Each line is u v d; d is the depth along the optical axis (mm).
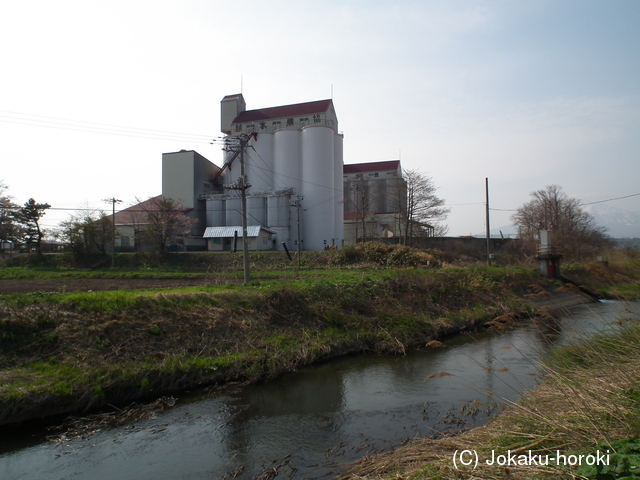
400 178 66312
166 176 56688
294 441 8406
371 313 18609
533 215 63656
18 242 41344
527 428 5938
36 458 7895
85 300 13336
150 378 11211
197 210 56281
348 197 78688
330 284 20125
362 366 13680
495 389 10586
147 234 42000
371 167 82500
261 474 7098
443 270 28109
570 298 23609
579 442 4996
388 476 5738
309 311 17188
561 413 5914
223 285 20859
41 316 12062
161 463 7637
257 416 9758
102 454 8023
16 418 9078
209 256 40375
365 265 36062
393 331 17016
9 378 9867
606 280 12594
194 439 8609
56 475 7293
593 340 8477
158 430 9031
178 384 11484
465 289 23594
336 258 38031
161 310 14203
